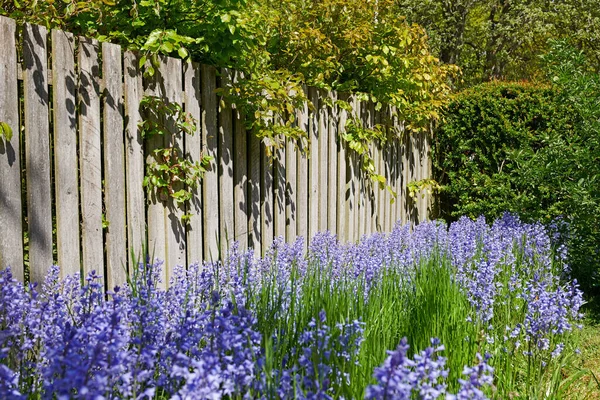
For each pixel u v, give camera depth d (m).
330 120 6.22
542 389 3.25
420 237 6.15
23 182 4.08
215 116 4.64
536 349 3.49
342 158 6.45
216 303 2.44
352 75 7.12
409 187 8.34
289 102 5.05
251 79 4.93
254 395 2.14
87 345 2.02
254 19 5.00
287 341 2.62
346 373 2.43
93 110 3.62
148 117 4.06
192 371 2.38
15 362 2.42
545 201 8.76
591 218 5.88
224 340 2.00
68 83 3.45
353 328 2.57
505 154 9.29
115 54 3.75
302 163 5.74
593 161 6.05
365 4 6.71
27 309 2.49
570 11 19.77
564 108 9.00
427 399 1.92
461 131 9.55
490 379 1.99
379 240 5.52
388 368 1.67
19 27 3.21
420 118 7.98
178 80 4.26
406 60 6.87
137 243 3.97
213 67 4.60
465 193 9.23
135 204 3.95
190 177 4.33
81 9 4.06
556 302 3.60
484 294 3.76
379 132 6.77
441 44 20.17
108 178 3.74
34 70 3.25
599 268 5.86
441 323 3.39
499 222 6.95
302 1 6.75
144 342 2.25
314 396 1.91
